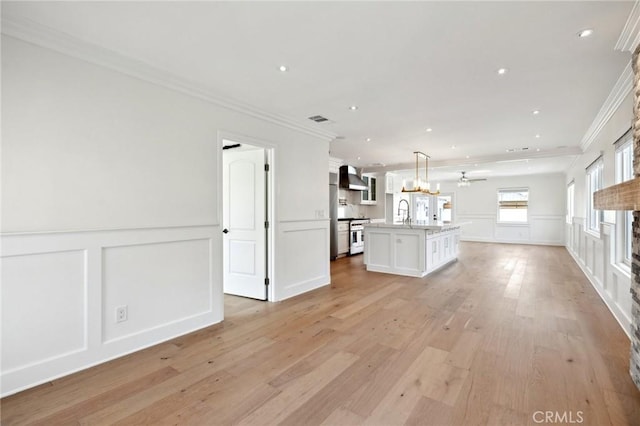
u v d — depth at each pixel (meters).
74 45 2.21
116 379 2.17
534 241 10.16
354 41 2.22
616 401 1.89
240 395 1.99
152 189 2.72
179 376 2.21
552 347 2.63
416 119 4.08
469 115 3.92
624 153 3.27
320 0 1.77
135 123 2.60
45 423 1.73
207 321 3.16
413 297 4.13
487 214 10.93
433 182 11.80
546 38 2.16
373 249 5.86
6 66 1.97
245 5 1.82
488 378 2.16
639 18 1.84
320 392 2.01
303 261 4.40
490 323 3.19
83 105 2.31
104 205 2.42
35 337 2.10
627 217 3.35
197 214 3.07
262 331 3.02
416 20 1.97
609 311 3.54
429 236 5.54
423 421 1.73
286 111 3.76
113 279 2.48
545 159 6.91
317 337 2.87
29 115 2.07
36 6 1.83
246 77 2.82
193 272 3.05
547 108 3.64
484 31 2.08
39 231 2.11
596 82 2.91
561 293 4.31
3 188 1.97
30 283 2.09
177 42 2.25
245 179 4.12
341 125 4.38
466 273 5.60
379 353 2.55
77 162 2.28
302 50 2.36
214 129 3.22
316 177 4.62
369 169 8.53
